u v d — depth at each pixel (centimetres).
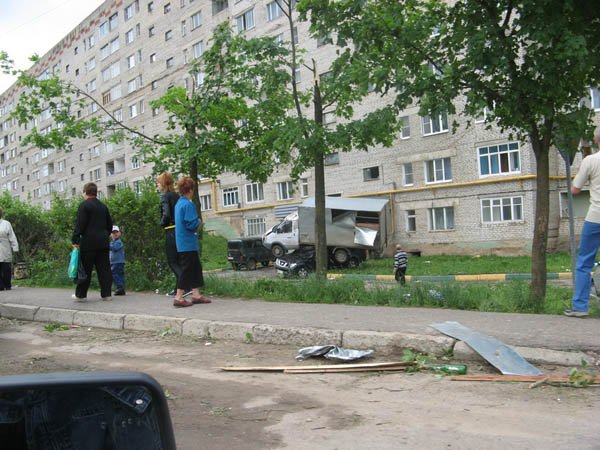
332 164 3916
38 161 7794
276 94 1761
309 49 3866
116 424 140
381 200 3064
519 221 3067
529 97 721
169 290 1084
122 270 1082
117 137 1619
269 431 386
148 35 5450
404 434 369
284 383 502
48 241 1641
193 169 1569
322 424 395
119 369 575
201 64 1571
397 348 580
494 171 3169
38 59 1592
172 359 612
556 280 1938
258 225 4469
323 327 646
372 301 847
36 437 132
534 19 666
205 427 398
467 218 3269
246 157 1717
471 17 766
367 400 444
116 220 1167
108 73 6125
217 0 4644
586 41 673
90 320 857
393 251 3572
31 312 951
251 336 677
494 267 2431
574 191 658
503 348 523
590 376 460
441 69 809
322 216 1800
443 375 501
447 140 3331
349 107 1761
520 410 402
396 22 791
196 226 876
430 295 805
